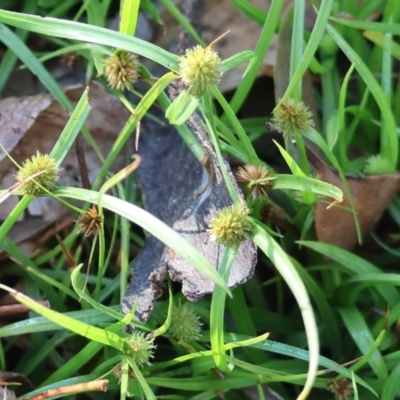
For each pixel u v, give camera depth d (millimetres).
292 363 278
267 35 286
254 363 277
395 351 275
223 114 300
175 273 250
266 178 255
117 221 288
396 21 308
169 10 298
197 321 263
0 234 251
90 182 308
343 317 277
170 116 241
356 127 313
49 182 245
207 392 263
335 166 271
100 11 311
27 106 300
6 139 297
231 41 317
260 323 290
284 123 263
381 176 277
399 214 300
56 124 302
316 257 293
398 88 306
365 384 259
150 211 284
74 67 315
